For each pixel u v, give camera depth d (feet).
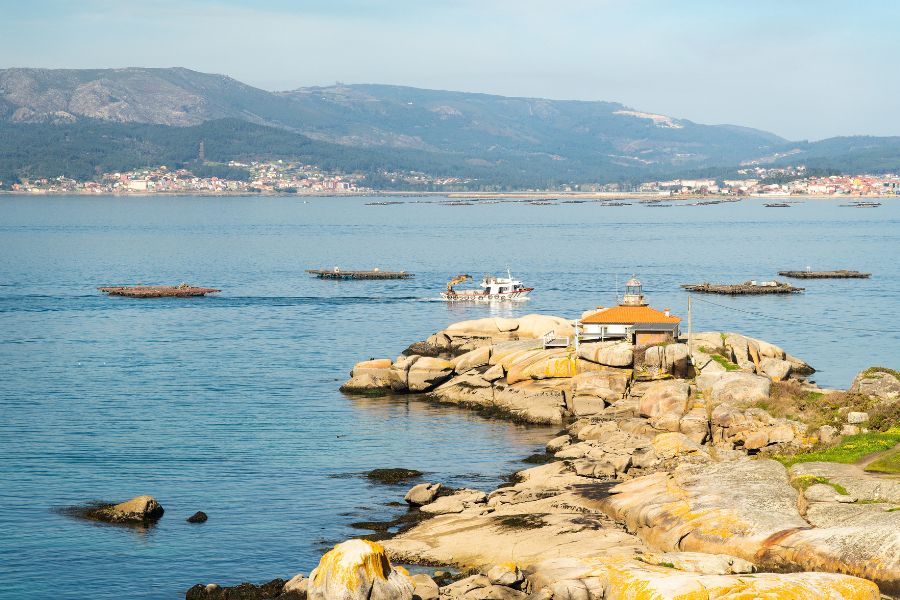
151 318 531.09
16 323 506.89
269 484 229.04
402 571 149.89
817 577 139.74
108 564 180.55
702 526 165.78
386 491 222.28
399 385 336.49
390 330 492.54
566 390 304.91
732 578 139.13
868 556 145.48
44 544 189.67
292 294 651.25
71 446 262.26
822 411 250.98
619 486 197.57
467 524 188.44
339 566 142.61
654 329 323.57
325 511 208.95
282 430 282.77
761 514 165.68
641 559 155.33
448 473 238.07
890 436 215.10
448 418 299.17
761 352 353.31
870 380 266.98
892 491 171.12
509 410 302.25
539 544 172.65
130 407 311.68
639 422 264.52
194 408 310.86
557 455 246.68
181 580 173.78
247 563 181.27
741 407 264.31
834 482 179.42
